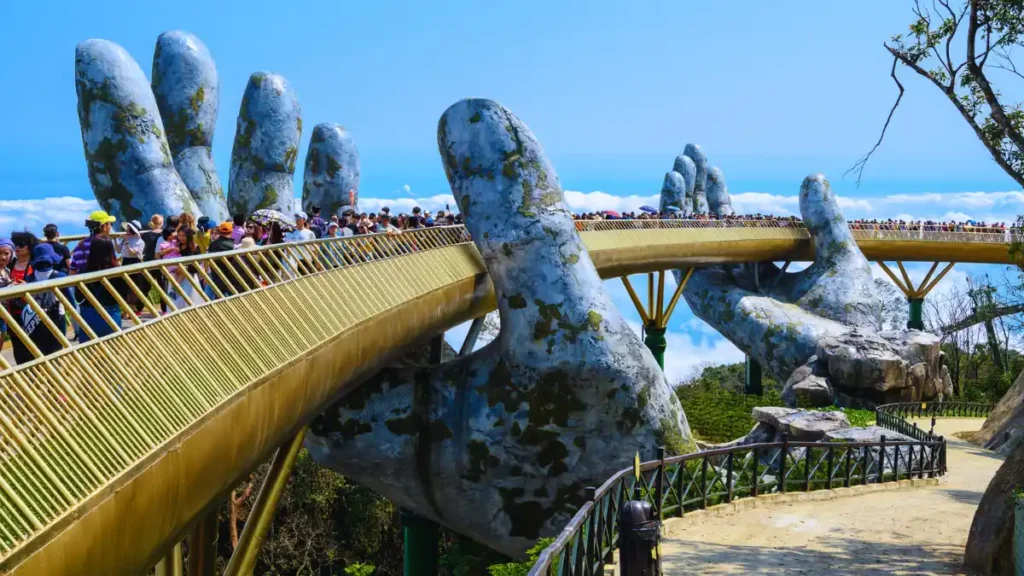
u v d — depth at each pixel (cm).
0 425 682
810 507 1748
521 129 2294
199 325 1066
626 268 4000
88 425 781
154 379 912
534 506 2220
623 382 2169
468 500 2255
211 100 2653
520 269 2209
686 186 6156
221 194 2691
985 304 4647
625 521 952
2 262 1003
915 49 1598
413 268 1972
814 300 5175
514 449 2198
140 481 832
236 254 1253
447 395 2248
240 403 1078
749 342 5072
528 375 2192
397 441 2247
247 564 1845
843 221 5353
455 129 2302
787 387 4622
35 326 1039
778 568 1336
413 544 2538
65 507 716
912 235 5788
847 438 2930
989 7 1512
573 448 2188
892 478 2116
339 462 2284
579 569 969
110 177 2294
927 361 4553
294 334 1311
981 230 5806
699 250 4641
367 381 2267
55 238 1159
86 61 2294
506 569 1171
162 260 1027
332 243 1655
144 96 2333
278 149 2859
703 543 1448
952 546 1505
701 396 5200
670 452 2206
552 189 2283
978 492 2058
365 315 1600
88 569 765
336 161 3241
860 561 1398
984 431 3438
